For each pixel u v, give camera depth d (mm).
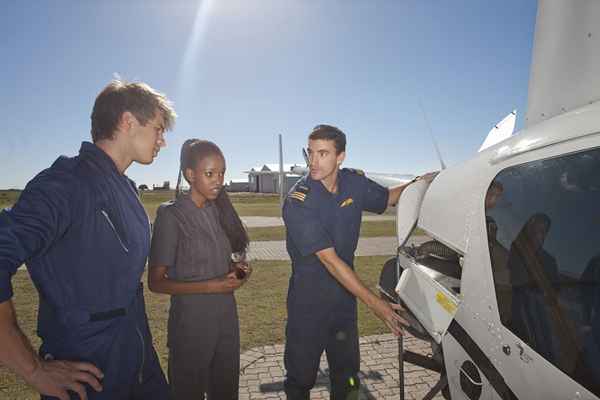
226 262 2125
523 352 1193
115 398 1422
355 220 2332
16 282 6387
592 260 1100
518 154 1410
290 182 40625
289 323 2336
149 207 23297
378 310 1881
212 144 2006
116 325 1399
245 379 3199
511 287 1302
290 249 2346
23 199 1157
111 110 1396
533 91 1732
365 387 3020
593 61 1490
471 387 1451
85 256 1300
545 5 1656
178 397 2025
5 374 3301
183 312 1994
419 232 10008
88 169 1331
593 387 978
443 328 1635
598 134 1114
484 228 1466
